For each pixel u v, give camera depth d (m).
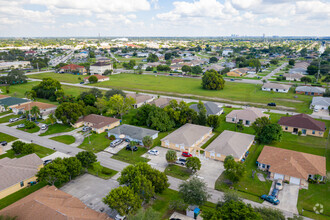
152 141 78.94
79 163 61.38
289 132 92.69
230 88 170.62
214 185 59.50
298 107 123.62
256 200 53.88
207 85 165.25
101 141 85.12
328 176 62.88
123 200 45.81
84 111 101.25
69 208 44.66
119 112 105.25
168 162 70.38
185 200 48.97
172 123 94.38
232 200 42.91
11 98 126.25
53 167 56.62
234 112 106.00
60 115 96.19
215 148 73.56
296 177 59.44
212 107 112.94
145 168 54.16
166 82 194.00
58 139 86.81
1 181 55.59
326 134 89.81
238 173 57.31
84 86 177.00
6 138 87.75
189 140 78.94
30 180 60.62
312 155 69.31
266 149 73.25
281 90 158.00
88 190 57.25
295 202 53.06
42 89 146.00
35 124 98.62
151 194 49.81
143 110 100.00
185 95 150.50
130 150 78.31
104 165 69.00
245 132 92.94
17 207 44.72
